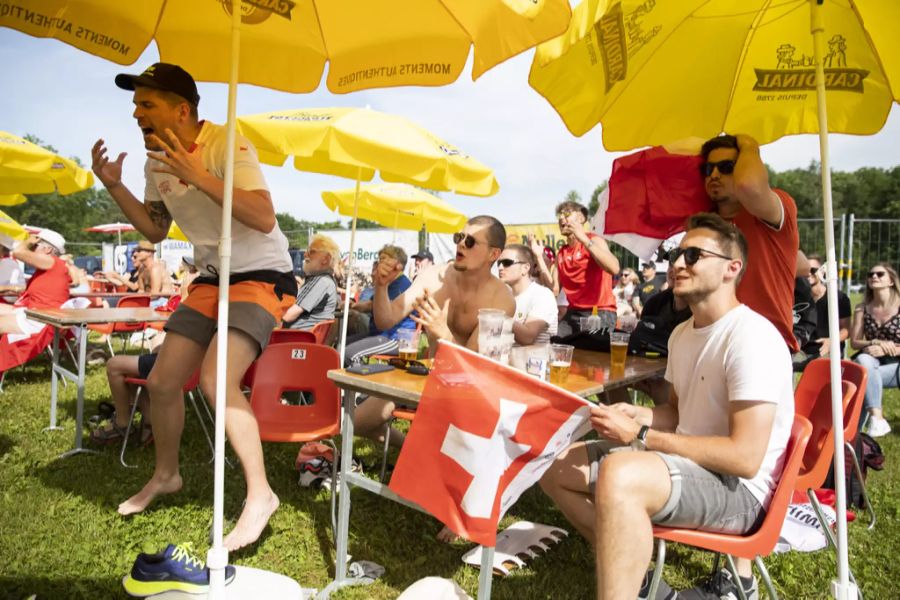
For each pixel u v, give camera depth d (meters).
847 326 5.71
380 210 9.16
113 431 4.31
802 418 2.10
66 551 2.73
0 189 6.27
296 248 14.02
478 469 1.97
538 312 4.18
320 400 3.34
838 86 2.81
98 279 11.97
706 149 2.96
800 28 2.81
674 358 2.30
